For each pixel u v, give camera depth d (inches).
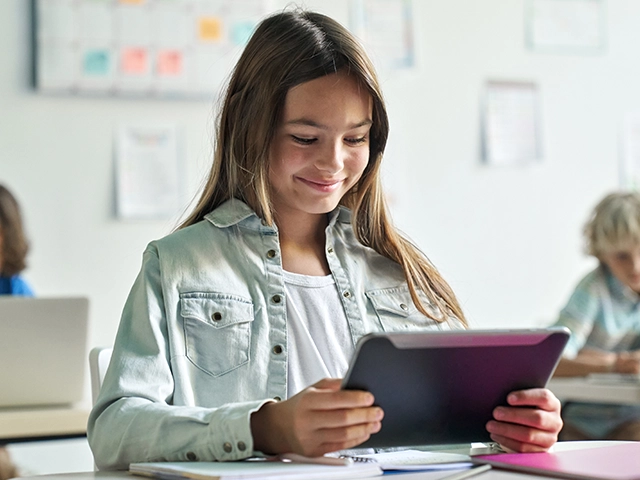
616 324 119.3
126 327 47.9
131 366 45.6
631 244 114.8
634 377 97.4
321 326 53.6
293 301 53.4
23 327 74.8
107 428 42.6
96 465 43.8
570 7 147.1
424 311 56.9
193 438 39.5
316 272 55.7
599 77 148.7
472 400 40.4
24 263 115.3
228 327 49.3
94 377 51.3
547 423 41.3
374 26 134.3
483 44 141.4
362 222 58.2
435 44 138.4
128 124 123.0
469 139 139.9
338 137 51.0
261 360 49.8
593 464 35.8
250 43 54.2
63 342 76.2
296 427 36.6
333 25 53.1
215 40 126.2
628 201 117.6
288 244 55.7
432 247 137.0
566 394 99.7
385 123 54.4
